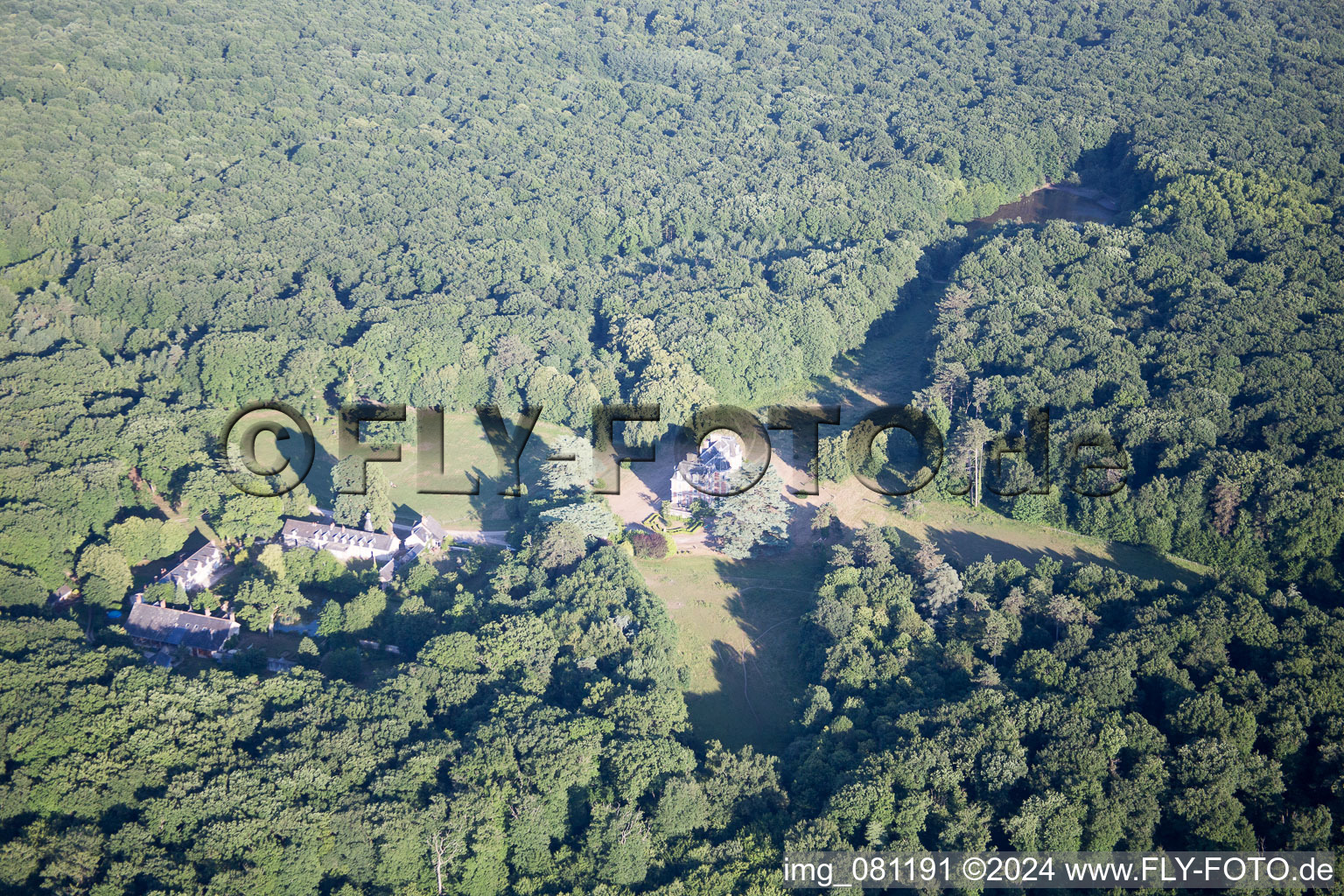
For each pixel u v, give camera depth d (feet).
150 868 535.19
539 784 598.75
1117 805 591.78
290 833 558.56
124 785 577.02
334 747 606.55
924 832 599.57
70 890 524.11
